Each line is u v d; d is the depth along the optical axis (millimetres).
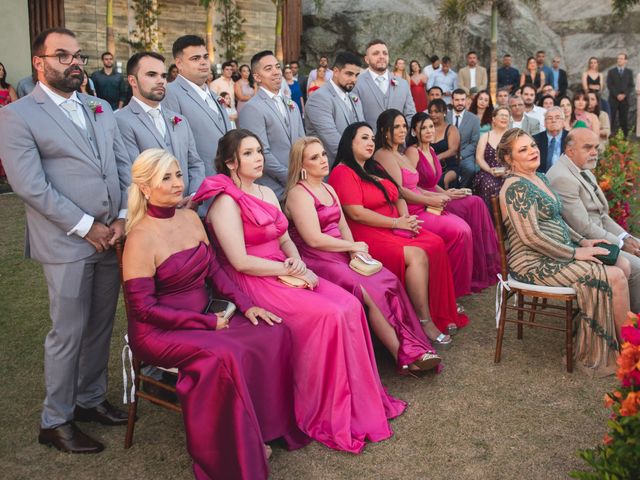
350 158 4449
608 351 3750
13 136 2877
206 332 2920
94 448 3061
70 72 2945
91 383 3324
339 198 4430
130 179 3328
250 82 11906
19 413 3406
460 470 2906
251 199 3406
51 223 3014
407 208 4879
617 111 14508
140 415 3414
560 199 4227
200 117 4051
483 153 6453
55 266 3025
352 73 5035
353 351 3242
